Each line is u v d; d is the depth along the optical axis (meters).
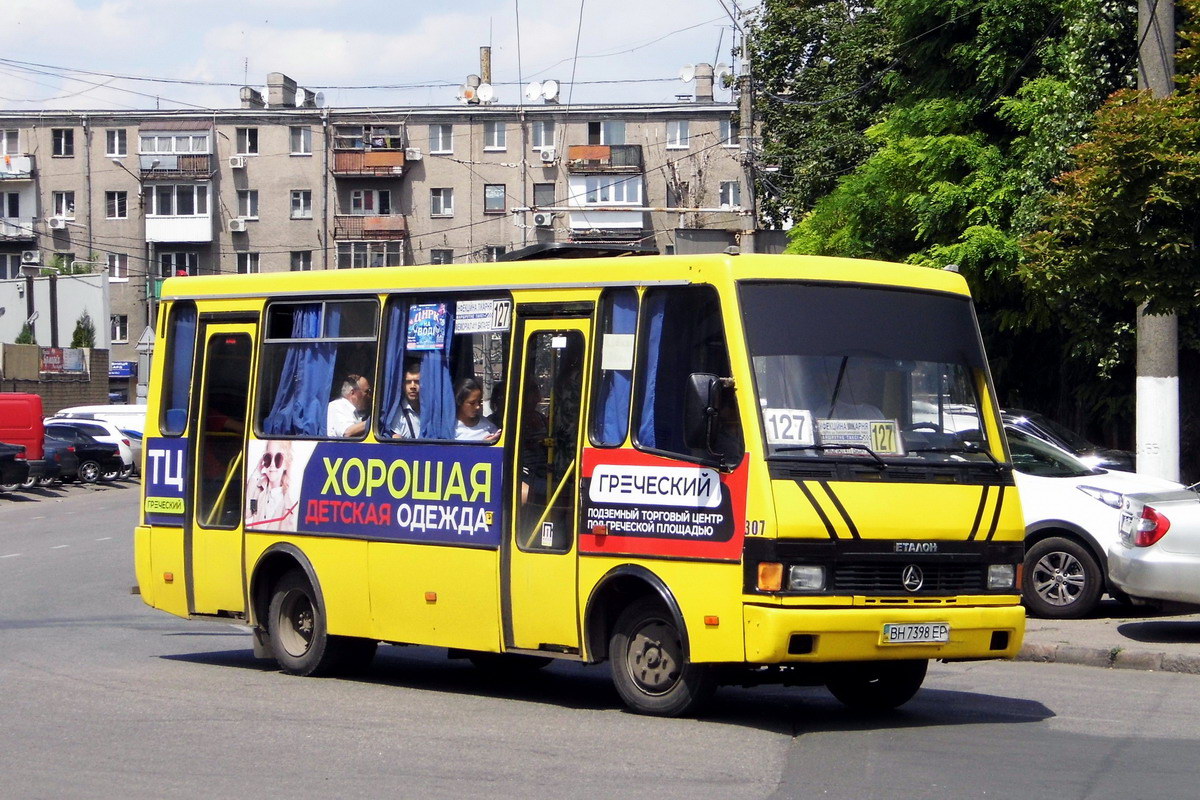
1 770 7.54
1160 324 15.46
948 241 23.52
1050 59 22.22
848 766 7.63
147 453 12.40
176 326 12.37
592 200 66.38
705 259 8.94
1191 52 14.79
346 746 8.20
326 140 67.94
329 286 11.22
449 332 10.34
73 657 12.34
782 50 42.72
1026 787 7.13
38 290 61.88
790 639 8.25
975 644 8.85
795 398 8.66
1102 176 13.75
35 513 33.25
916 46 25.17
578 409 9.43
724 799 6.84
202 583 11.91
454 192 67.44
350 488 10.83
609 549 9.12
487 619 9.83
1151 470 15.50
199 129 68.56
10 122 70.12
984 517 8.95
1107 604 15.54
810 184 39.62
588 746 8.17
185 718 9.16
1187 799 6.88
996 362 25.81
